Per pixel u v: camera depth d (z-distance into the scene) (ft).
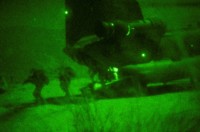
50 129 28.12
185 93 36.76
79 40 41.45
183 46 41.75
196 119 26.91
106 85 39.58
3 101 39.42
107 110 31.60
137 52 40.01
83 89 38.73
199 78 40.27
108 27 38.24
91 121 26.66
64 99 37.40
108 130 25.63
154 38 40.55
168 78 39.52
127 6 41.06
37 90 38.06
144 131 25.38
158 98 35.53
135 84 38.52
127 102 34.58
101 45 39.83
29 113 32.96
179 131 25.05
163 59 41.42
